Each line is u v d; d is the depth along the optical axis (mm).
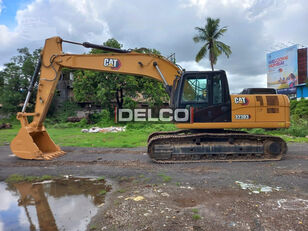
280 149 6824
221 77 6723
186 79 6773
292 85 38094
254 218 3150
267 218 3146
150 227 2930
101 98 22219
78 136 14156
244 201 3740
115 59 7488
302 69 36844
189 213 3311
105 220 3170
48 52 7750
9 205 3848
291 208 3455
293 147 9148
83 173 5770
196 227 2926
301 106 21641
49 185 4875
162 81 7418
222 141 6934
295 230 2834
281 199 3812
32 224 3166
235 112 6691
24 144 7477
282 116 6781
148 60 7449
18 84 29219
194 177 5160
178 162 6625
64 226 3078
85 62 7547
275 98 6855
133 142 11109
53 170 6082
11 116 29406
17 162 7047
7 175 5648
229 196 3975
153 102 23609
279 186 4477
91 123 24109
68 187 4727
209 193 4137
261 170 5688
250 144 6820
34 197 4191
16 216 3428
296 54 37344
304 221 3051
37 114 7711
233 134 6699
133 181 4969
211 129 7129
